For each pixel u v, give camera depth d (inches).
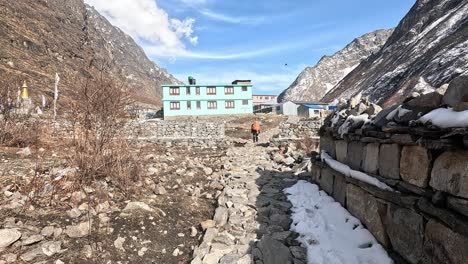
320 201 220.5
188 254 152.4
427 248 113.6
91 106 234.2
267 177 312.0
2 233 127.6
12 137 323.6
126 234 154.4
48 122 362.6
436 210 106.8
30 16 3073.3
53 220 153.9
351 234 162.6
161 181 256.2
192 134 799.1
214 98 1780.3
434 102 116.1
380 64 5012.3
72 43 3289.9
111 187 208.5
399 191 135.0
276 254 147.9
